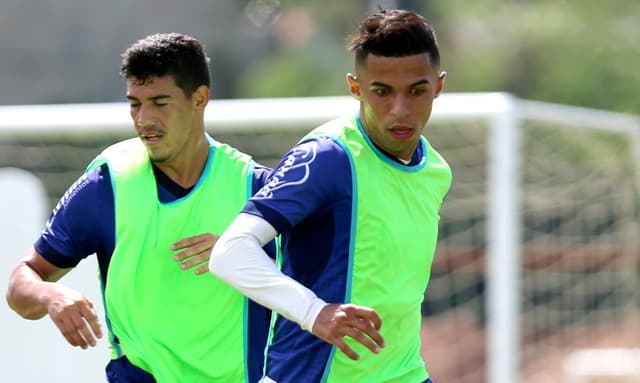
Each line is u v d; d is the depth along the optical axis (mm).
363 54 13281
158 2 66750
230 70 67688
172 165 14953
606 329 35781
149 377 14945
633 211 34844
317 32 66562
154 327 14844
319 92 62781
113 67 65188
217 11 68250
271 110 27844
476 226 35406
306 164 13164
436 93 14039
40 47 64812
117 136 30453
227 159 15281
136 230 14734
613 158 34531
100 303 19859
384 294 13516
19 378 21250
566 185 34594
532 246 35031
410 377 14078
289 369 13477
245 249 12836
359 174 13320
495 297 29656
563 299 35562
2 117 26516
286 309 12609
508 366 29531
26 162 30453
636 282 35844
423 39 13227
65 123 26469
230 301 14883
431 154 14266
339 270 13312
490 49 61688
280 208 12984
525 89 60906
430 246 13969
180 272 14836
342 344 12445
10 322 21344
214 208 14992
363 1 67000
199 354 14891
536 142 33906
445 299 38750
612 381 34438
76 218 14750
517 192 30703
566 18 60688
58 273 14930
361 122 13656
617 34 60156
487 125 30938
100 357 20891
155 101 14438
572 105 59469
